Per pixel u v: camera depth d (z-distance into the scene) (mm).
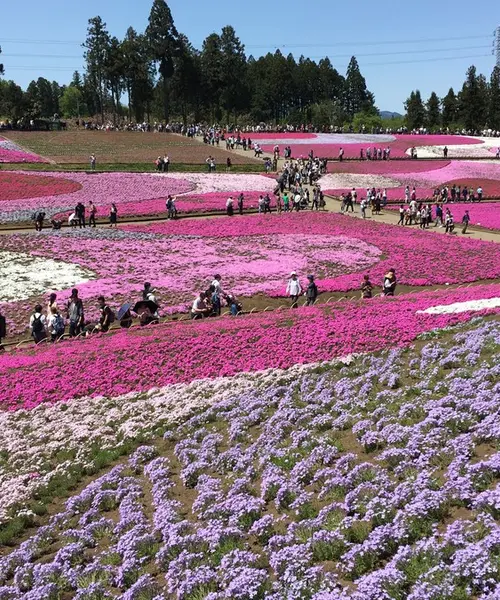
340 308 22312
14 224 42062
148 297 23641
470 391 12008
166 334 20375
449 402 11750
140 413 15180
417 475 9148
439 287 30078
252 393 15125
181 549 8727
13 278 30297
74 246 36750
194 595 7637
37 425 14938
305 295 28828
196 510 10031
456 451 9562
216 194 54875
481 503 7840
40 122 106875
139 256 35125
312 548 8047
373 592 6707
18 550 9797
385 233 41844
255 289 29281
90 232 40594
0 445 14008
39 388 16906
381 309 21406
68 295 27797
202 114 152500
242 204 48688
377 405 12906
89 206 47750
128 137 90625
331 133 111688
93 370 17797
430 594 6371
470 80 143875
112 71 122250
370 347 17547
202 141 90750
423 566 7023
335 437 11766
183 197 52750
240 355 18156
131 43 123875
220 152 79938
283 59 155125
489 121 135000
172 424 14195
